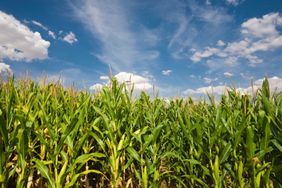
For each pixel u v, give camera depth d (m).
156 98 5.92
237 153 4.45
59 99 6.08
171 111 6.16
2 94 5.48
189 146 5.50
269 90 4.19
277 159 3.98
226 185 4.68
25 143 3.62
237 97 5.06
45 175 3.80
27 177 4.00
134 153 4.52
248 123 4.28
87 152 4.77
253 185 3.88
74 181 3.96
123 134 4.80
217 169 4.26
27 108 4.55
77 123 4.08
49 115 4.68
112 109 4.66
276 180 3.73
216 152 4.85
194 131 5.49
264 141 3.67
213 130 4.88
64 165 3.95
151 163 4.73
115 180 4.47
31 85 5.73
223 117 4.56
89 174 5.57
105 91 4.71
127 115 4.90
